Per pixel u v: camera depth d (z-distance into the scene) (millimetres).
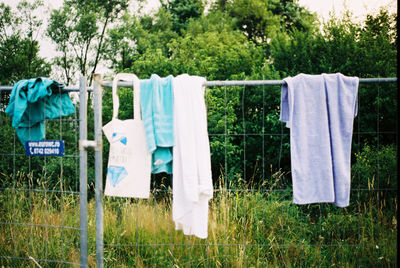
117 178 2291
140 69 7523
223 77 7668
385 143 5426
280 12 14344
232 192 4363
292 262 3311
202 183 2195
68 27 11344
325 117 2324
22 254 3148
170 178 5703
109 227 3682
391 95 5336
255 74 6695
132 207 3857
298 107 2316
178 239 3391
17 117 2324
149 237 3475
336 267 3143
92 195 6277
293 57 7180
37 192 3930
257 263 3078
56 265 2965
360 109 5645
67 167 6184
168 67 7227
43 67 10547
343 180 2316
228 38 10211
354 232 3744
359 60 6277
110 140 2318
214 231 3385
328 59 6562
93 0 11844
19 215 3566
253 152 6805
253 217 3830
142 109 2273
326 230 3988
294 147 2312
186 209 2252
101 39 11898
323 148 2316
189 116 2232
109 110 7152
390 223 3291
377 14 6801
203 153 2217
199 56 7719
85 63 11664
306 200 2311
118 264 3219
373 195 4238
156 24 13539
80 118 2311
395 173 4148
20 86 2357
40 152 2416
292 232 3801
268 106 6699
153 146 2211
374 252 3049
